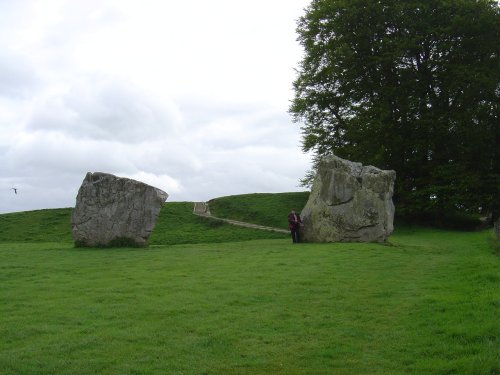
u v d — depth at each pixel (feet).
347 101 189.26
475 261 75.05
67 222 168.86
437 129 168.55
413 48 172.35
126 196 109.50
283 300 52.75
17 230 160.86
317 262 78.69
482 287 54.75
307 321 45.34
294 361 36.19
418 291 56.59
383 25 176.96
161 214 180.65
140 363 35.45
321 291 56.90
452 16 171.63
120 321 44.75
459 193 166.71
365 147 175.83
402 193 175.52
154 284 60.95
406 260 81.66
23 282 63.00
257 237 152.25
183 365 35.19
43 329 42.32
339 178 113.91
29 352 36.99
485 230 165.78
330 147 194.49
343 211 112.37
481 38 170.40
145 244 108.37
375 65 178.09
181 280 63.67
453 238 135.23
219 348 38.42
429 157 178.60
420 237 140.46
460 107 176.45
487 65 172.55
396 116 175.83
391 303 51.39
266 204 192.65
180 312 47.83
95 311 47.91
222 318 46.01
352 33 178.40
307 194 203.41
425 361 35.47
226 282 61.93
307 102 193.36
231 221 176.14
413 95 173.27
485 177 174.40
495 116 180.45
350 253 89.40
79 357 36.37
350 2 176.35
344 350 38.09
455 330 40.29
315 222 115.34
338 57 176.65
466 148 172.65
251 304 51.11
